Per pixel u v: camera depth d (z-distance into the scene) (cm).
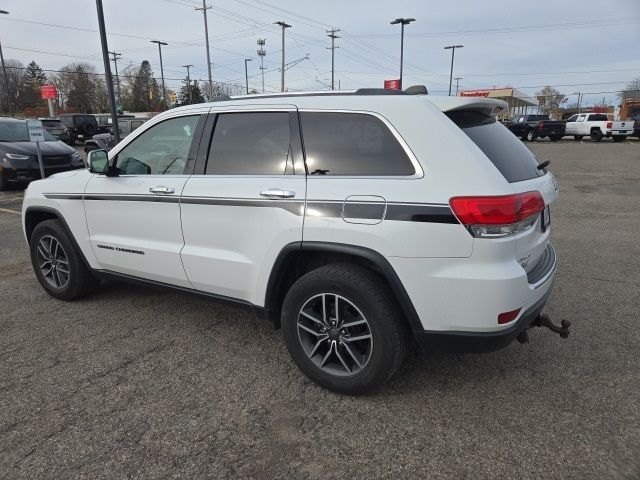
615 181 1320
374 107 289
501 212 253
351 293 284
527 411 288
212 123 348
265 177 316
